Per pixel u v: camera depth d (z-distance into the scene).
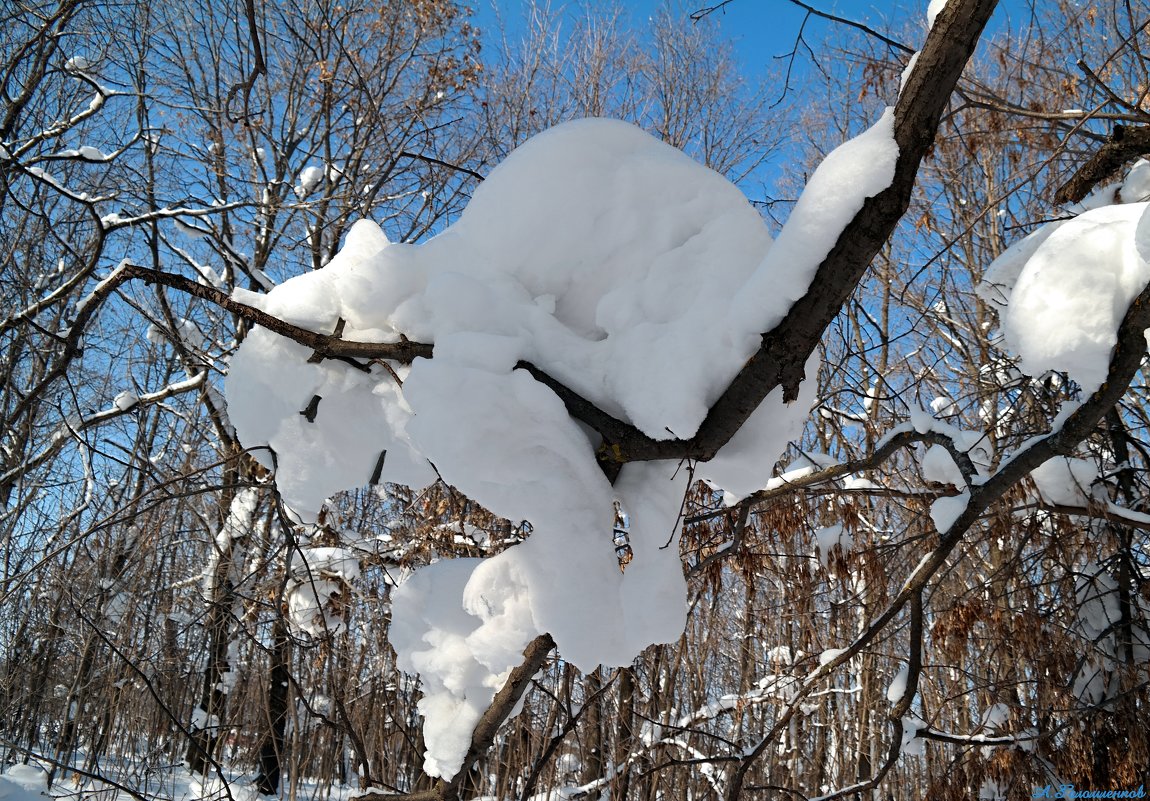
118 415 8.62
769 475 2.73
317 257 10.52
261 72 4.07
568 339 2.51
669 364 2.34
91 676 7.74
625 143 2.69
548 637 2.90
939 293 7.66
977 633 6.91
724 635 8.93
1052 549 6.01
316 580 6.59
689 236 2.57
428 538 6.95
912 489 6.08
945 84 1.99
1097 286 3.07
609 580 2.49
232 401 2.76
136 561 7.43
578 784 7.25
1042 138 6.43
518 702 3.04
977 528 6.72
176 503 7.70
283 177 11.34
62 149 9.82
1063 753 5.50
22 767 8.38
